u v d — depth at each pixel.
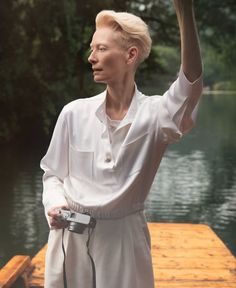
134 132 1.81
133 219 1.86
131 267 1.83
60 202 1.84
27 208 7.29
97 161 1.83
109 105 1.88
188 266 3.94
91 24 17.97
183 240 4.62
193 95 1.73
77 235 1.84
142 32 1.81
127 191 1.79
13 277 3.21
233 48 28.58
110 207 1.80
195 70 1.70
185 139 17.59
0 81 15.24
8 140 15.77
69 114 1.89
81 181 1.86
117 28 1.81
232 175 10.33
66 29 16.31
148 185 1.89
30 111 16.33
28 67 15.81
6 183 9.23
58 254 1.87
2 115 15.80
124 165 1.82
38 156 13.04
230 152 14.09
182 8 1.63
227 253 4.26
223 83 78.19
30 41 15.73
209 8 25.59
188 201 7.92
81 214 1.77
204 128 21.73
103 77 1.82
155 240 4.60
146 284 1.93
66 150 1.91
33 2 14.62
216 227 6.41
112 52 1.80
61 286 1.87
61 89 17.23
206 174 10.49
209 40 28.22
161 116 1.79
